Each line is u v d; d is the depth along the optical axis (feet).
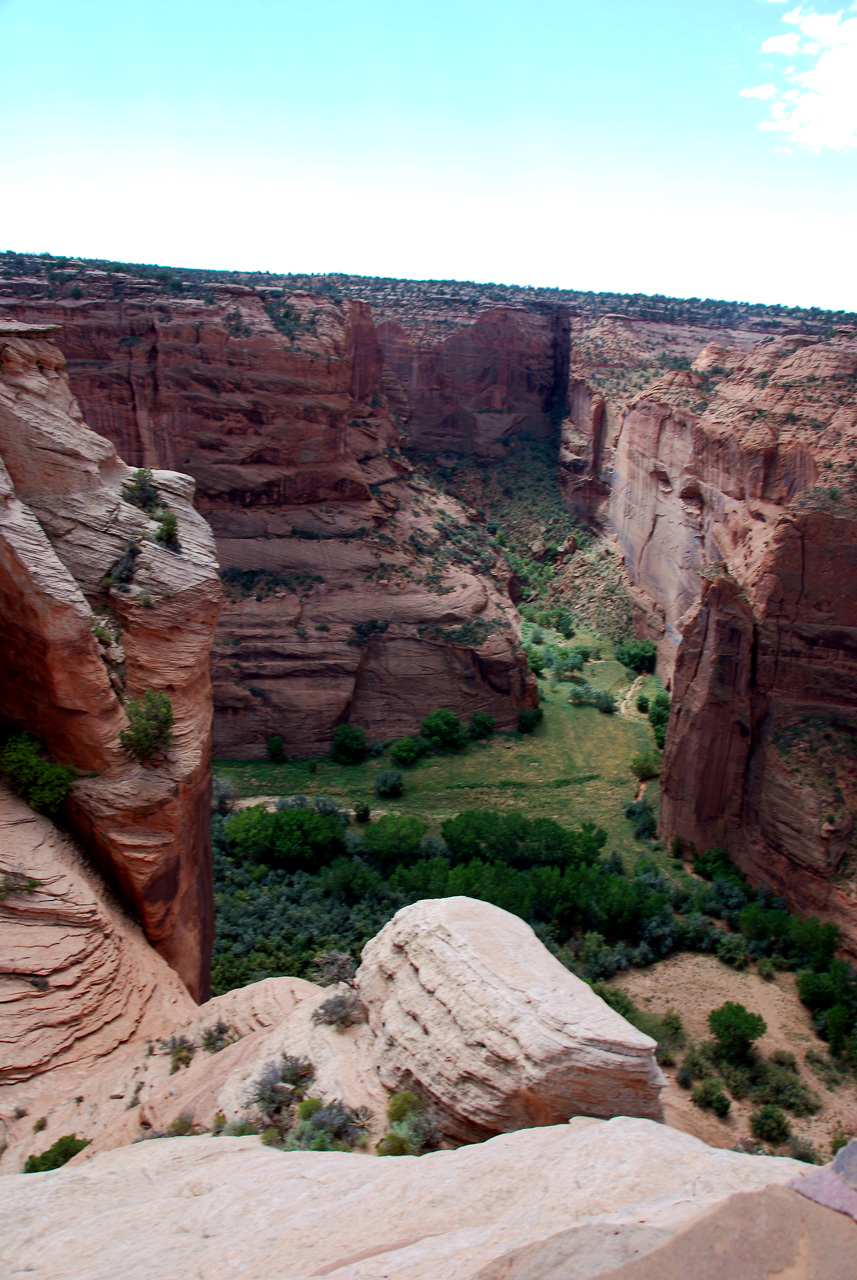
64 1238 35.55
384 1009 59.41
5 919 70.38
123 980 74.64
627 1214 27.40
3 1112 61.82
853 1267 20.84
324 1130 51.26
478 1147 42.29
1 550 72.69
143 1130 59.00
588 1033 48.96
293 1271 30.42
